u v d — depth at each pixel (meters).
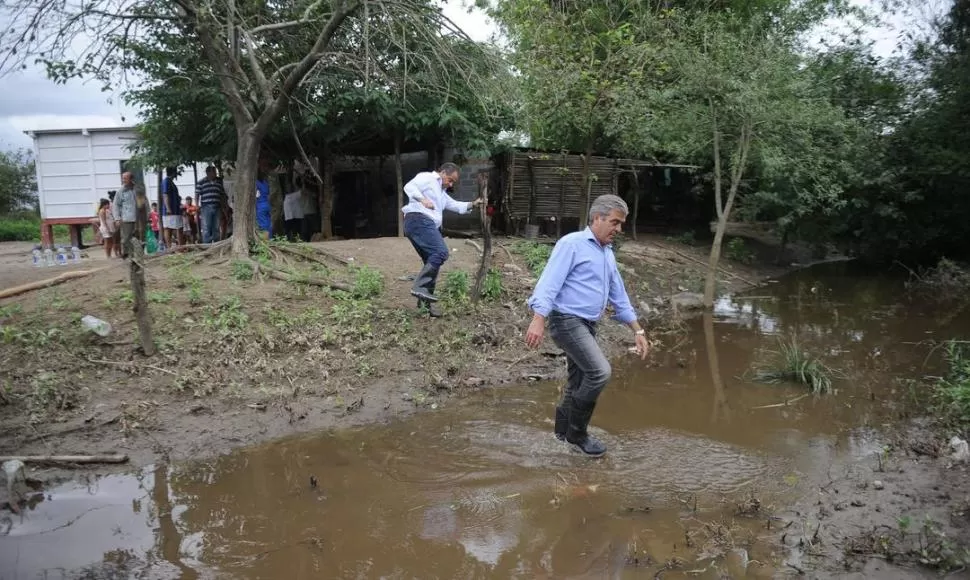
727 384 6.81
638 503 4.28
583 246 4.57
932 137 13.37
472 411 5.93
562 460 4.92
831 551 3.66
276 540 3.82
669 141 11.02
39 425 5.07
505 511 4.17
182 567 3.54
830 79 13.25
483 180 8.32
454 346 7.29
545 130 12.43
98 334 6.36
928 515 3.99
